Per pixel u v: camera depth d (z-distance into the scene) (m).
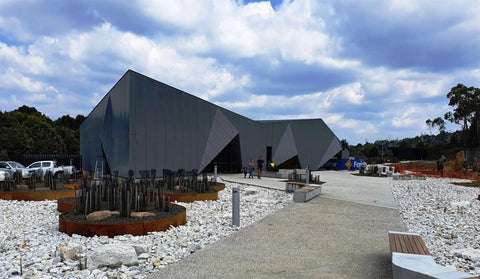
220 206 10.88
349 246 5.92
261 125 36.66
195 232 7.11
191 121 22.78
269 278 4.32
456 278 3.29
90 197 7.75
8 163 21.89
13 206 10.69
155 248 5.75
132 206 8.39
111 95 21.66
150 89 18.66
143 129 17.97
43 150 45.53
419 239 5.04
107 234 6.59
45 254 5.22
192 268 4.68
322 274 4.51
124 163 17.70
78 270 4.53
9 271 4.43
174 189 13.34
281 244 6.00
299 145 39.44
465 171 28.77
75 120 72.88
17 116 51.59
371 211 9.64
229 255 5.31
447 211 9.91
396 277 3.88
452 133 85.00
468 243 6.31
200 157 23.67
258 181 20.61
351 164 40.09
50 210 10.09
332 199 12.15
